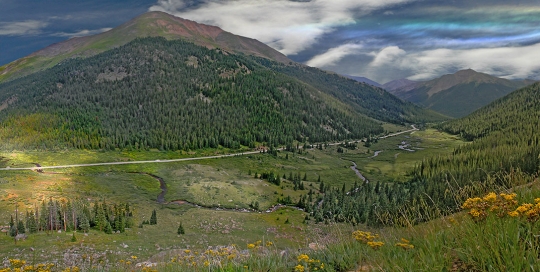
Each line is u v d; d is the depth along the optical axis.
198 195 119.19
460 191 7.66
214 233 82.25
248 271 6.71
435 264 5.08
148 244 69.56
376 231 7.75
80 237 67.44
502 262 4.61
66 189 111.44
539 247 4.56
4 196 91.50
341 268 6.42
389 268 5.37
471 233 5.50
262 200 121.19
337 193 120.50
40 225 69.88
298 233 80.69
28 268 9.97
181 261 9.95
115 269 13.52
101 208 80.75
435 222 7.04
